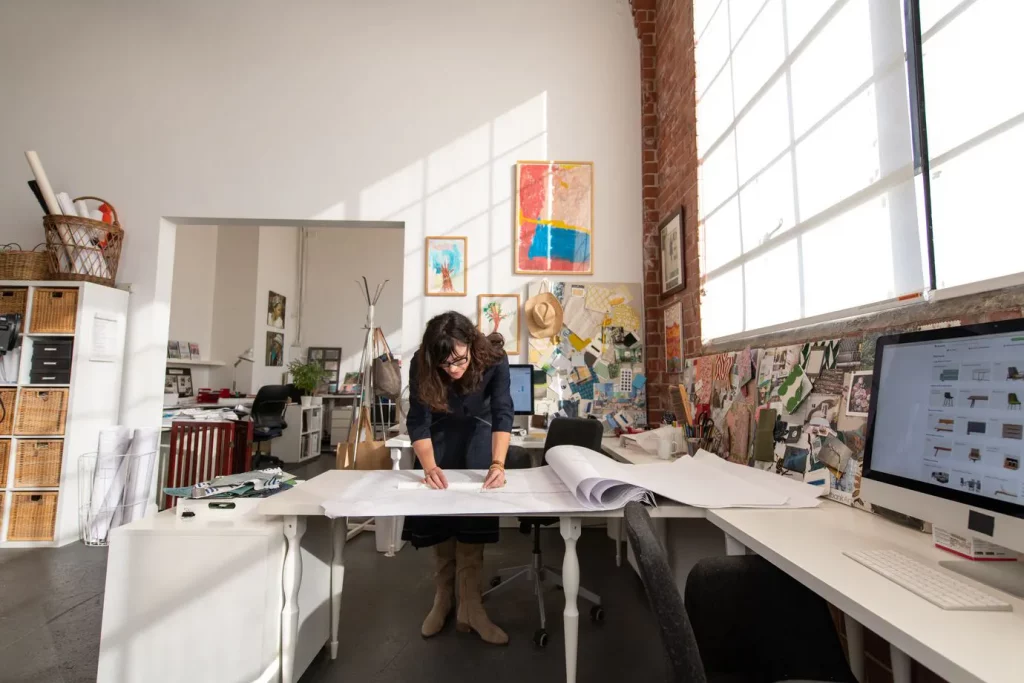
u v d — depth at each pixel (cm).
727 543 159
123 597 144
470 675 177
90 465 313
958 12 126
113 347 333
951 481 94
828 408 156
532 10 376
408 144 364
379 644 199
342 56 369
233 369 636
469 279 356
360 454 286
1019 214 112
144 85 363
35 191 318
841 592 82
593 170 364
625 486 142
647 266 356
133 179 356
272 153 360
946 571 92
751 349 209
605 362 349
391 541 305
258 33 368
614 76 372
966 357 96
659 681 174
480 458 197
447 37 372
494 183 363
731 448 220
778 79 207
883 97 149
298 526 151
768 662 108
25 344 308
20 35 366
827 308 176
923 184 133
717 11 267
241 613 144
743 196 238
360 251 756
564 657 189
